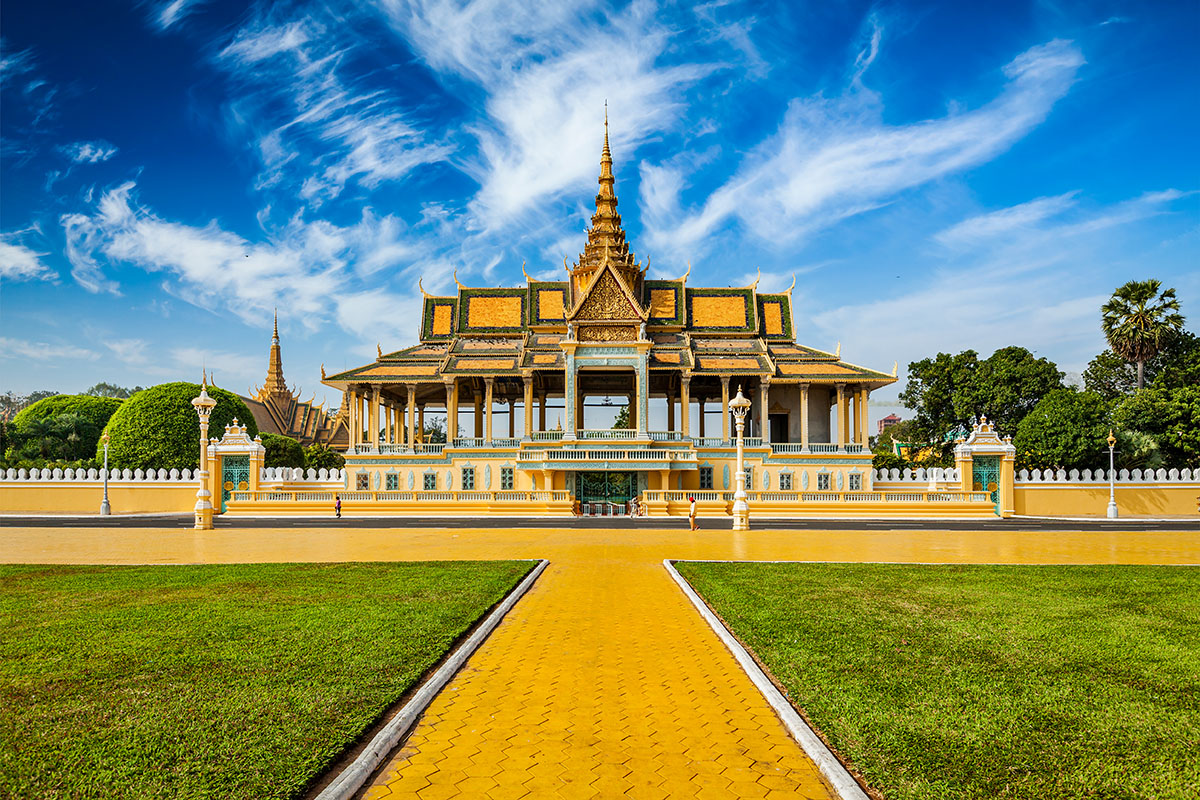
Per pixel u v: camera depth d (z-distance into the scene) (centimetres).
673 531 3475
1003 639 1194
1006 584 1759
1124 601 1533
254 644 1136
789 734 826
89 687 922
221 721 809
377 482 5581
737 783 701
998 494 5106
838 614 1391
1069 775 691
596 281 5681
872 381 5922
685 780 706
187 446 6669
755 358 6050
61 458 7156
